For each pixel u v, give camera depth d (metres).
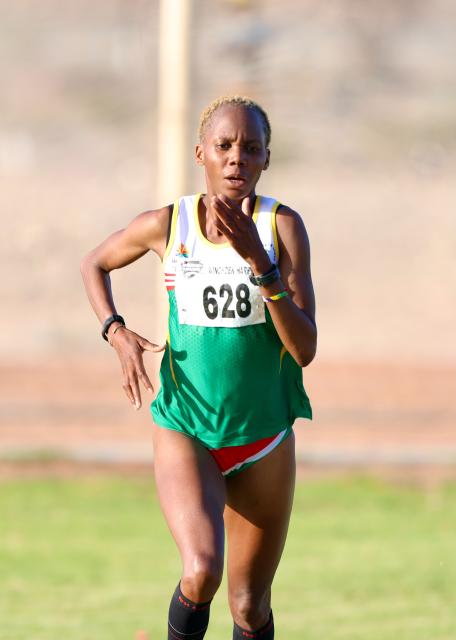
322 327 90.00
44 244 112.94
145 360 62.66
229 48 61.94
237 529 16.95
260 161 16.05
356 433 51.31
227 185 15.92
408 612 25.52
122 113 191.25
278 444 16.59
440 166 160.62
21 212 122.56
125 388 16.47
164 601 26.77
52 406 56.94
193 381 16.30
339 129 177.00
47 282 103.12
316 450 46.22
